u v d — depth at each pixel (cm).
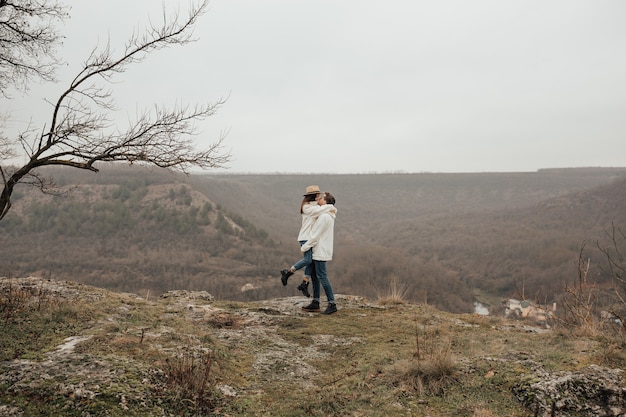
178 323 493
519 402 309
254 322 554
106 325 439
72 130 466
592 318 449
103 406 278
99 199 12038
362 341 476
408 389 342
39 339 387
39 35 513
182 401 307
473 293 7056
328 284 607
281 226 14825
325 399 332
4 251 9094
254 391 350
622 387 307
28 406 274
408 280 6925
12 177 472
